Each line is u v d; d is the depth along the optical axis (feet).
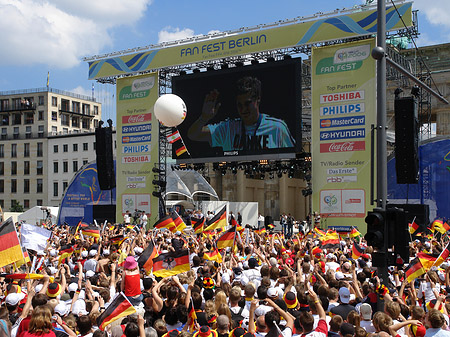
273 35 113.29
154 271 34.12
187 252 34.30
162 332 23.88
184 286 32.04
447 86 175.73
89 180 154.40
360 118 103.19
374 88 102.17
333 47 106.32
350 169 103.55
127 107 132.98
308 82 153.79
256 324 26.27
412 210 95.20
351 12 105.09
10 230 32.86
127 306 23.22
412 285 34.88
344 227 102.99
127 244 53.98
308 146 188.75
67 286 36.27
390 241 34.06
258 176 213.46
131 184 131.75
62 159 281.95
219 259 44.98
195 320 26.11
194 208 151.84
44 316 21.70
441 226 77.00
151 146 129.39
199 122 122.93
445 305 29.45
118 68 132.46
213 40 120.37
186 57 123.65
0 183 303.89
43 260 43.88
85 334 24.25
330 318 27.50
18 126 313.32
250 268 41.24
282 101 112.98
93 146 271.90
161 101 63.36
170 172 145.28
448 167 111.04
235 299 28.99
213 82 121.29
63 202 158.81
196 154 123.44
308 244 56.24
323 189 105.81
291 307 28.32
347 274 39.83
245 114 117.08
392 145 138.10
